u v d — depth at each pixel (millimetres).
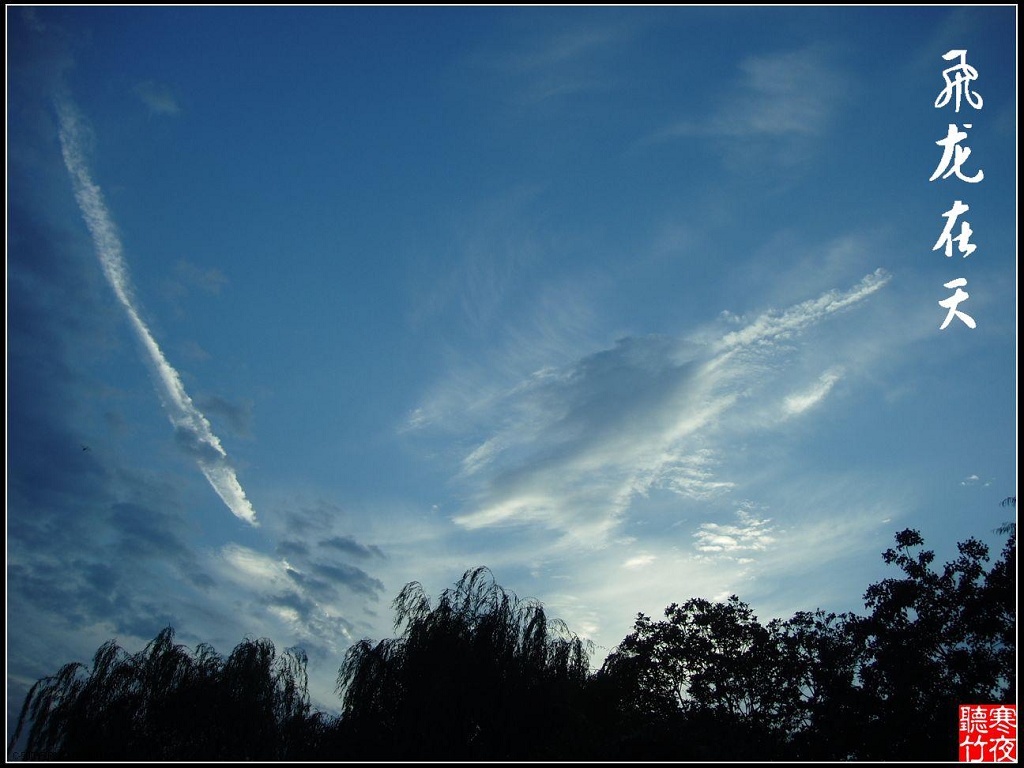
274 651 25719
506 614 25172
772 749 24016
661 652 30078
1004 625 24219
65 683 23938
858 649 27266
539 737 22984
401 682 24016
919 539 27469
